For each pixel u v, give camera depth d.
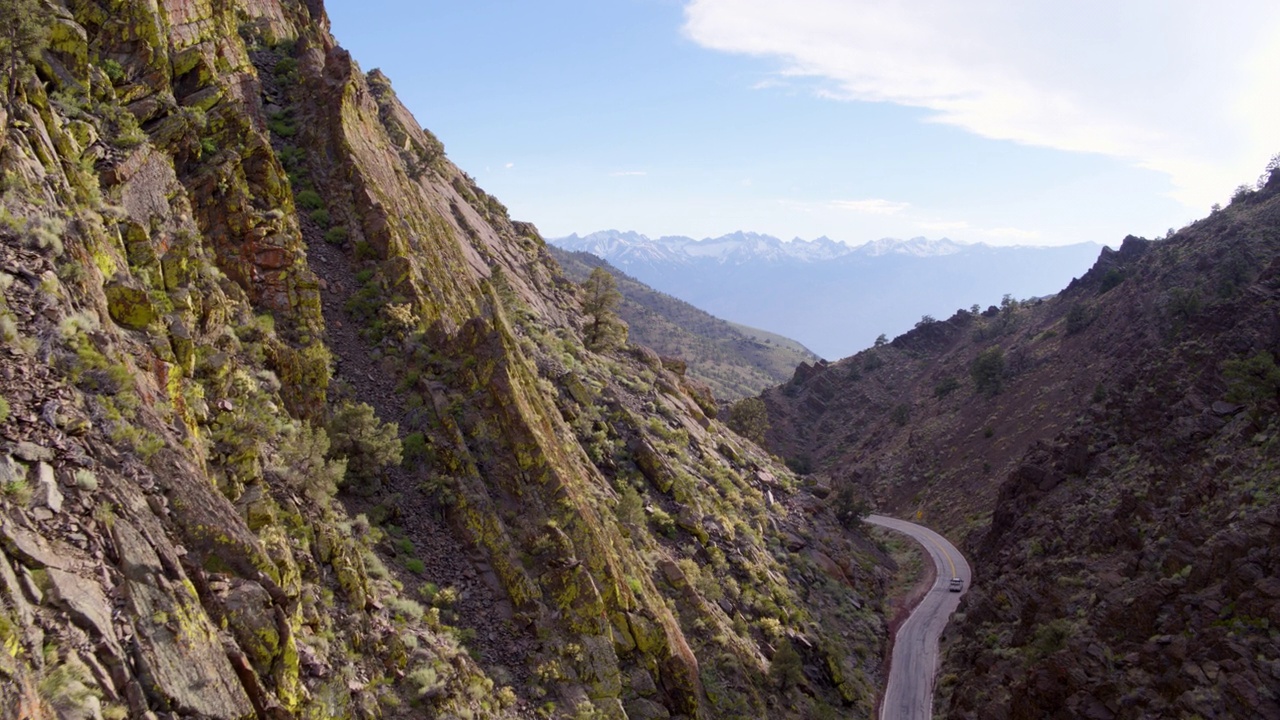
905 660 65.25
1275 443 51.94
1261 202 136.25
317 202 43.84
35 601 12.66
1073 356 140.50
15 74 22.73
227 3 48.09
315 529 24.02
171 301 23.88
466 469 34.50
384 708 21.83
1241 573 40.69
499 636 29.42
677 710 35.00
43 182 20.83
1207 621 40.44
